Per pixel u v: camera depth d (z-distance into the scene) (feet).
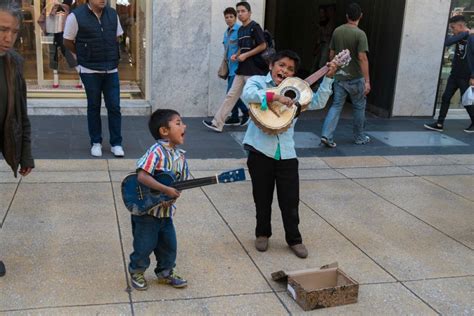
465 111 31.65
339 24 37.04
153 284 11.41
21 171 11.71
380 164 21.58
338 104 23.38
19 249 12.57
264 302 10.96
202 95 27.09
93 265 12.01
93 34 18.75
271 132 12.14
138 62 27.89
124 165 19.24
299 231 14.43
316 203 16.90
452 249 14.07
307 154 22.41
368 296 11.44
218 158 20.94
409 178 20.01
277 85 12.57
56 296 10.69
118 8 27.07
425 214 16.51
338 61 12.35
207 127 25.44
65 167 18.61
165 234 10.90
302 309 10.78
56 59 27.09
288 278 11.21
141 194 10.30
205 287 11.42
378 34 31.14
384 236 14.67
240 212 15.69
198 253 12.97
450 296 11.65
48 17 26.48
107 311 10.30
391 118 30.12
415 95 29.91
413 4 28.25
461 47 26.11
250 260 12.78
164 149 10.32
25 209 14.88
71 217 14.53
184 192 16.99
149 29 26.30
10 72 10.65
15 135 10.99
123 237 13.50
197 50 26.37
